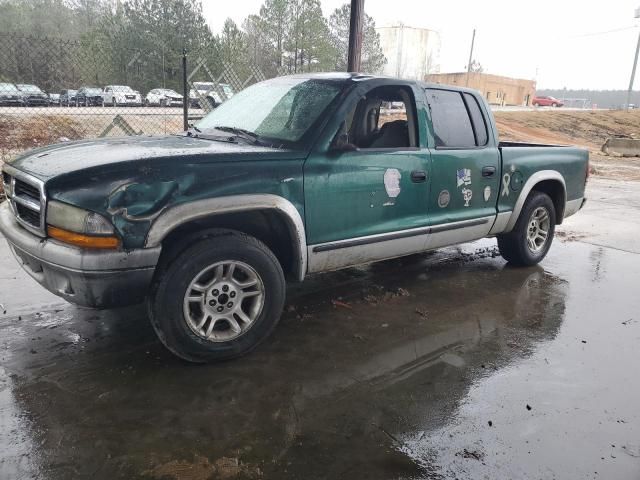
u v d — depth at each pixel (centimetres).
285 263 353
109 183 264
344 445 241
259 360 320
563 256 592
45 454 227
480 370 318
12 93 1387
